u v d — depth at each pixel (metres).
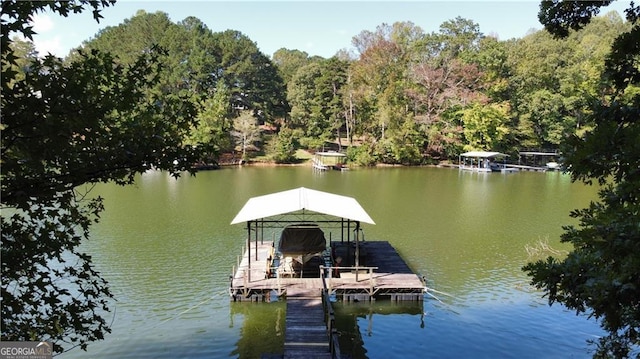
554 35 5.09
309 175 46.66
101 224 23.05
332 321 10.12
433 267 17.20
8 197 3.80
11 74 3.54
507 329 11.91
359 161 56.38
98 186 36.84
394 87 57.50
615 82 4.30
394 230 23.05
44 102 3.64
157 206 28.17
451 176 46.59
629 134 3.34
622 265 3.08
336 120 62.47
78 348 10.61
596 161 3.45
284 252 15.38
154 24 69.75
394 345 11.15
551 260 3.87
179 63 62.50
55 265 15.73
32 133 3.65
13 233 4.06
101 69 4.25
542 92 56.97
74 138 4.00
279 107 72.75
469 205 29.78
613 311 3.32
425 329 11.99
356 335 11.66
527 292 14.53
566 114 57.00
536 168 53.44
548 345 11.03
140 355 10.46
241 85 68.00
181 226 22.88
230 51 66.69
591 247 3.49
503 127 56.75
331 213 14.09
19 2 3.61
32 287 4.15
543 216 26.41
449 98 58.28
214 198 31.22
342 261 16.22
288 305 12.45
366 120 60.03
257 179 42.66
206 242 19.95
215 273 16.00
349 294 13.66
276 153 58.06
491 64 60.25
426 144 59.44
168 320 12.36
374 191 35.47
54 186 3.97
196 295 14.08
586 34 73.75
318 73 66.88
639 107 3.93
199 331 11.77
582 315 12.66
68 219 4.54
